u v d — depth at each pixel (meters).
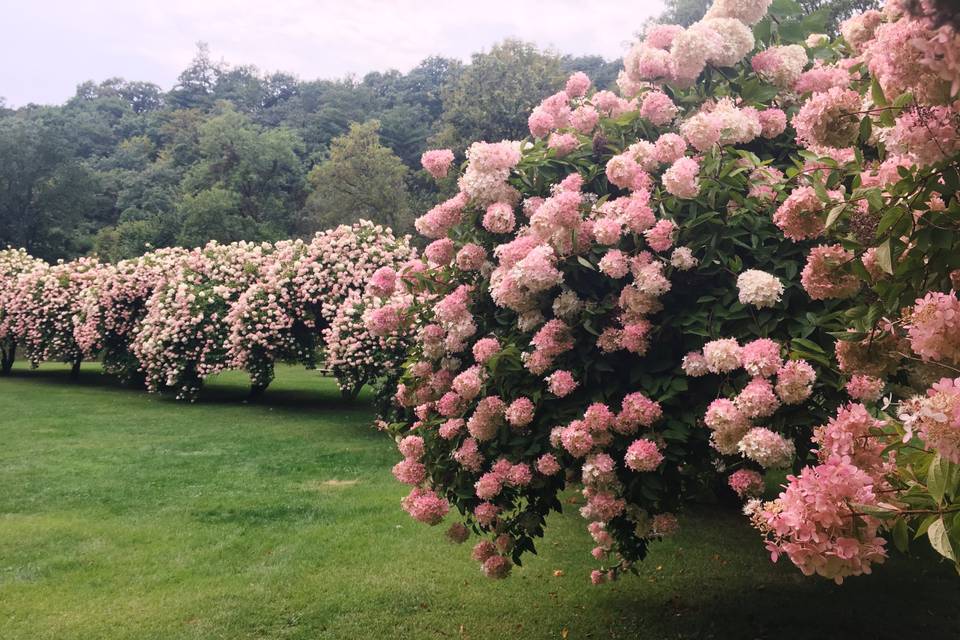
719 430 2.28
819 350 2.18
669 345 2.77
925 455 1.56
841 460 1.49
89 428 9.34
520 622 3.58
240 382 16.39
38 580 4.11
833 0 10.41
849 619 3.61
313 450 7.88
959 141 1.44
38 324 15.80
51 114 56.06
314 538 4.84
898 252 1.69
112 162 50.78
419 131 43.44
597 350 2.81
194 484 6.31
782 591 4.01
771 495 5.46
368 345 9.40
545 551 4.66
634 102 3.40
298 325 11.80
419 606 3.76
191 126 50.25
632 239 2.80
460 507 3.21
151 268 13.75
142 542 4.77
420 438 3.21
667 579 4.18
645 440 2.54
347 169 30.28
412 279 3.60
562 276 2.75
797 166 2.77
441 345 3.36
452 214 3.35
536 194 3.28
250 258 12.38
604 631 3.48
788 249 2.64
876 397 2.15
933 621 3.59
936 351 1.51
